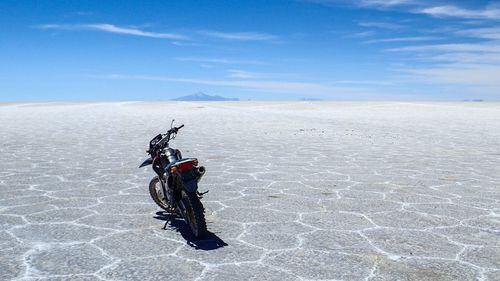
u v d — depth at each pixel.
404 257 5.41
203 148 16.38
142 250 5.59
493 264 5.22
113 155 14.38
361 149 16.34
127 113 48.53
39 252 5.50
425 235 6.23
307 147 16.86
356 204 7.93
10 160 13.15
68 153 14.85
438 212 7.43
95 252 5.51
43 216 7.05
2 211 7.33
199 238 5.98
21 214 7.15
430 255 5.48
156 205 7.81
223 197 8.41
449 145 18.02
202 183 9.74
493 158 14.09
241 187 9.33
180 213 6.63
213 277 4.79
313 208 7.64
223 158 13.70
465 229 6.52
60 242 5.86
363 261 5.27
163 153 6.50
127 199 8.23
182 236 6.13
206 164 12.45
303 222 6.81
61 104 85.62
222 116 42.00
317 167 12.02
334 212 7.39
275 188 9.25
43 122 32.50
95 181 9.94
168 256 5.39
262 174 10.90
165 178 6.52
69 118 38.34
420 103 78.12
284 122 33.16
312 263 5.20
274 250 5.61
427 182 9.98
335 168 11.88
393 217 7.11
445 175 10.90
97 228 6.46
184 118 38.34
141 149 16.09
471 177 10.65
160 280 4.71
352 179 10.30
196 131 24.45
